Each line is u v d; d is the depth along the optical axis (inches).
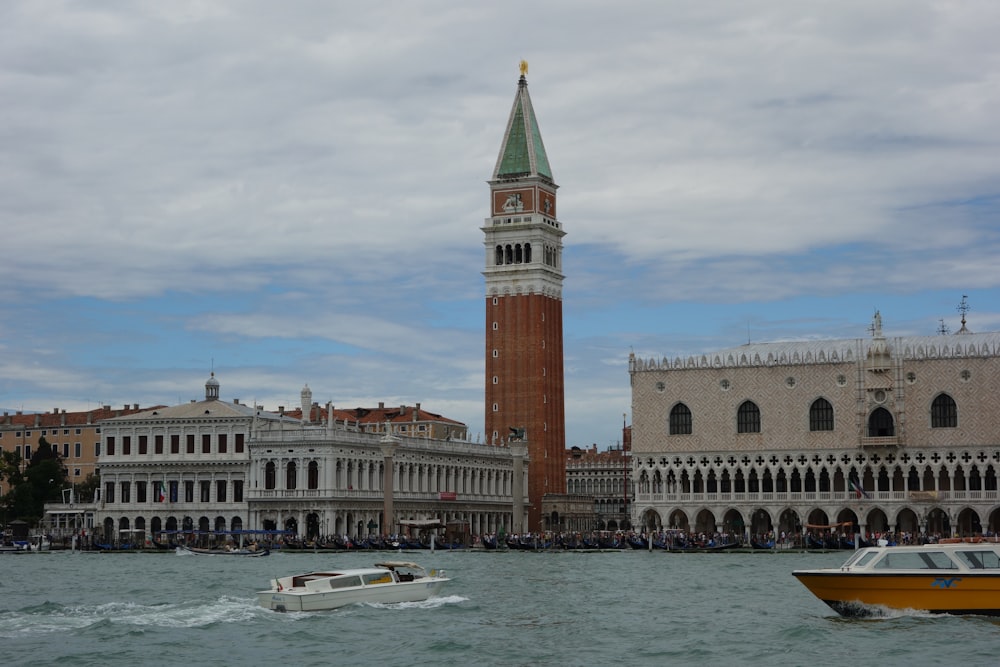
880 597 3294.8
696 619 3535.9
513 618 3550.7
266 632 3216.0
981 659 2726.4
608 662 2817.4
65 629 3272.6
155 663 2800.2
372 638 3134.8
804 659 2790.4
